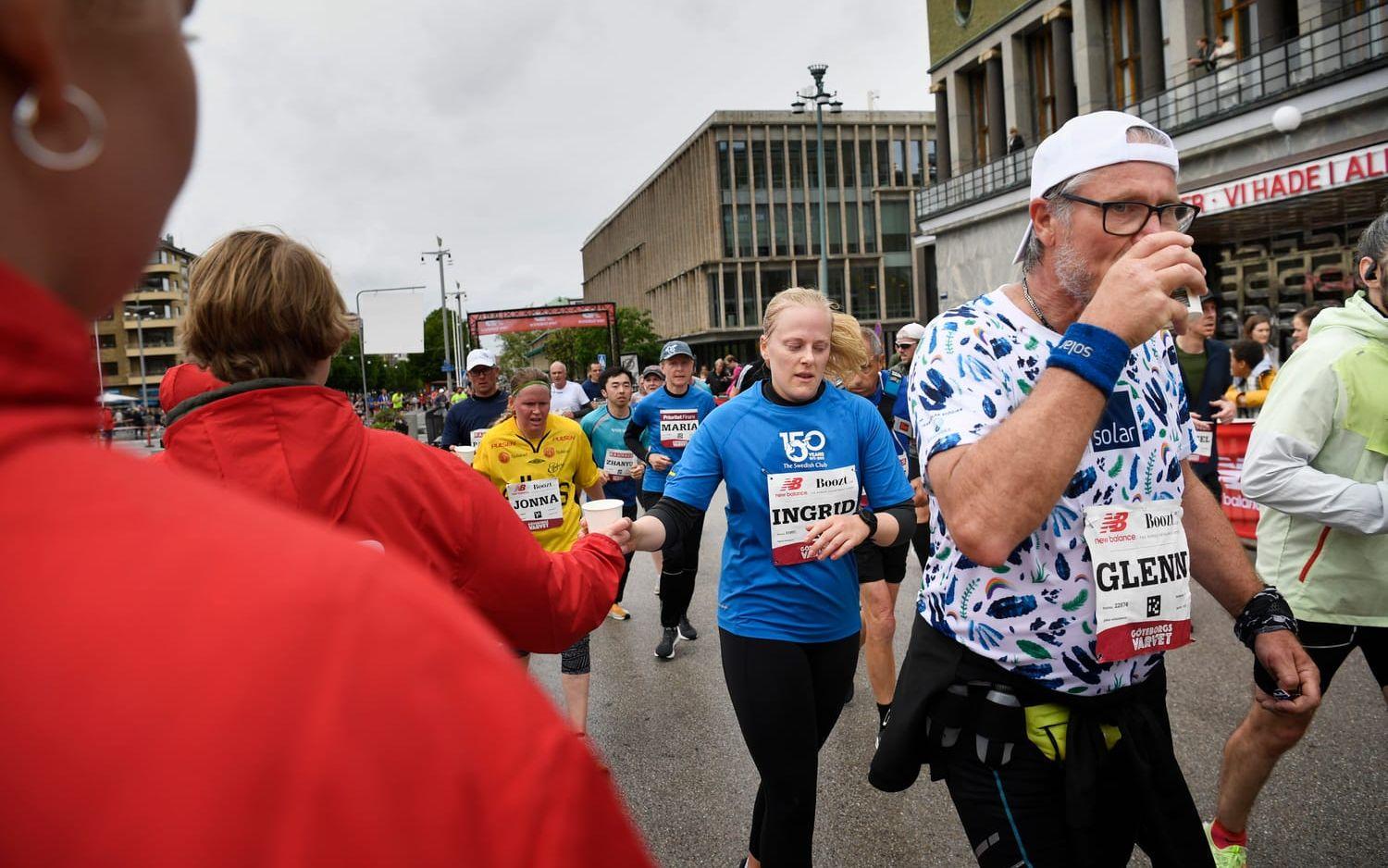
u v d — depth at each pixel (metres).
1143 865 2.99
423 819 0.35
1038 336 1.86
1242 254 16.59
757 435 2.91
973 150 25.97
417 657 0.38
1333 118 13.86
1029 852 1.82
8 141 0.36
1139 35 19.86
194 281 1.64
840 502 2.90
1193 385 6.18
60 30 0.35
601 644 5.91
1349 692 4.17
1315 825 3.07
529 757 0.39
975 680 1.88
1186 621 1.88
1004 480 1.57
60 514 0.35
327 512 1.60
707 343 61.00
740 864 3.16
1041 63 23.02
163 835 0.31
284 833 0.32
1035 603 1.82
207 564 0.36
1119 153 1.69
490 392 7.26
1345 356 2.62
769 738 2.68
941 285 25.92
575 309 31.59
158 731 0.32
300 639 0.35
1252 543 7.09
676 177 65.00
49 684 0.32
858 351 3.45
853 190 57.94
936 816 3.43
